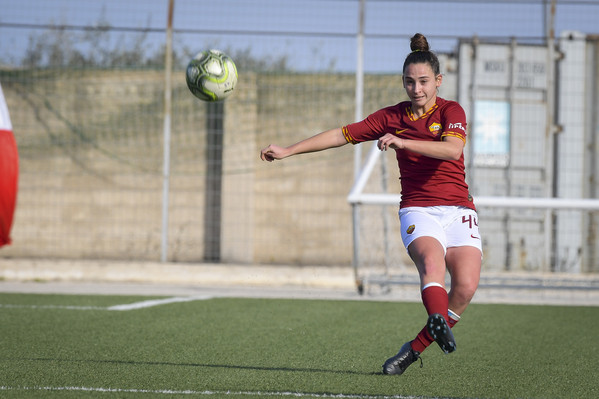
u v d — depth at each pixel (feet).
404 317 90.22
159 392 49.93
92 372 56.49
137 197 145.28
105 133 145.69
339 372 57.98
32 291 112.37
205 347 68.59
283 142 141.79
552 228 139.95
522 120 139.74
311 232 143.23
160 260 142.92
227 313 91.04
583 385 55.26
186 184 144.25
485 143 139.33
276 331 78.54
